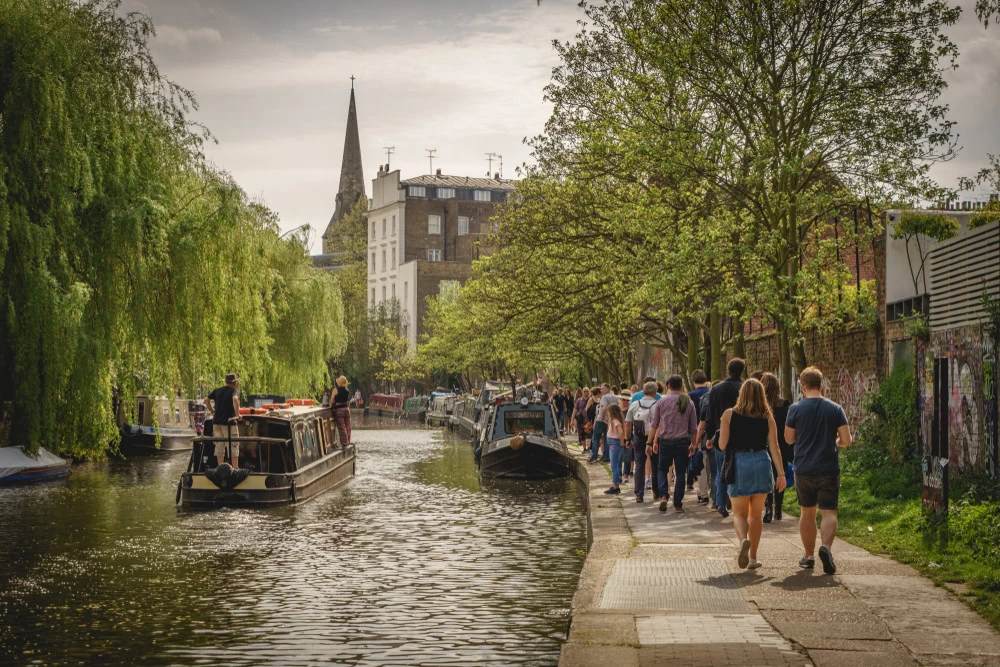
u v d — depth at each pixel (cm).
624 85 2622
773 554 1255
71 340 2678
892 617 908
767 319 2514
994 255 1638
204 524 2144
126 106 2869
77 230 2731
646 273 2581
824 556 1108
